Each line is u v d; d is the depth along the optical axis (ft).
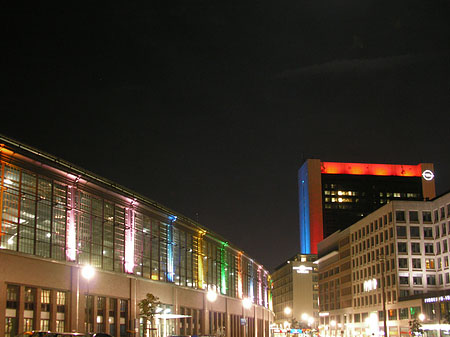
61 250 179.01
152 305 220.43
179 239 274.16
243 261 395.55
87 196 197.16
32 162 168.45
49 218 175.32
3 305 152.97
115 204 214.48
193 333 280.72
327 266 549.95
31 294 164.86
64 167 182.39
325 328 545.03
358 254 454.40
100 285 197.77
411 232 378.32
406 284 369.50
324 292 557.74
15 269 158.30
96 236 199.62
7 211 158.61
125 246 218.38
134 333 215.92
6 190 158.81
